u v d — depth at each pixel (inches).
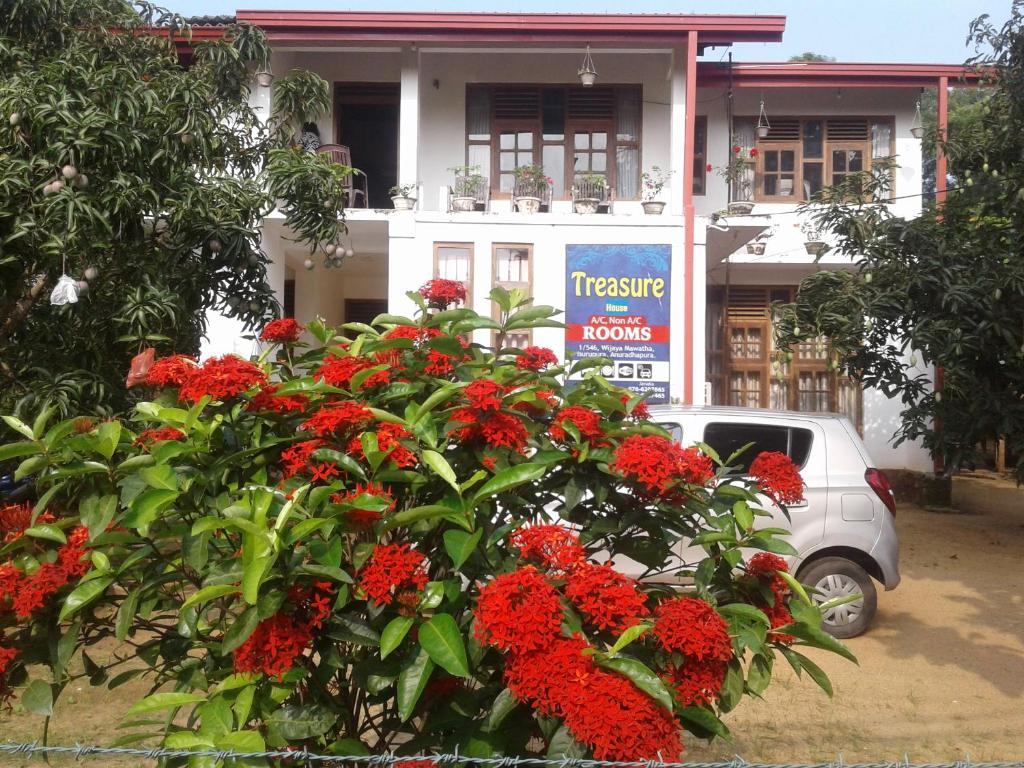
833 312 342.0
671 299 460.8
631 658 80.4
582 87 542.6
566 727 79.5
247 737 80.8
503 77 541.0
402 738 127.3
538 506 105.7
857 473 254.4
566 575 87.6
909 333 323.6
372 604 85.1
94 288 195.2
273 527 81.7
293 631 84.2
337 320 602.9
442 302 124.6
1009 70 297.0
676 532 107.2
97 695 195.5
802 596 101.4
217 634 111.5
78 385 178.1
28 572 95.3
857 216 335.3
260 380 95.8
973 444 344.2
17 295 190.9
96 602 98.5
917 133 541.0
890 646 243.9
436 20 478.0
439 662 80.6
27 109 171.9
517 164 542.6
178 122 205.0
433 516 89.3
